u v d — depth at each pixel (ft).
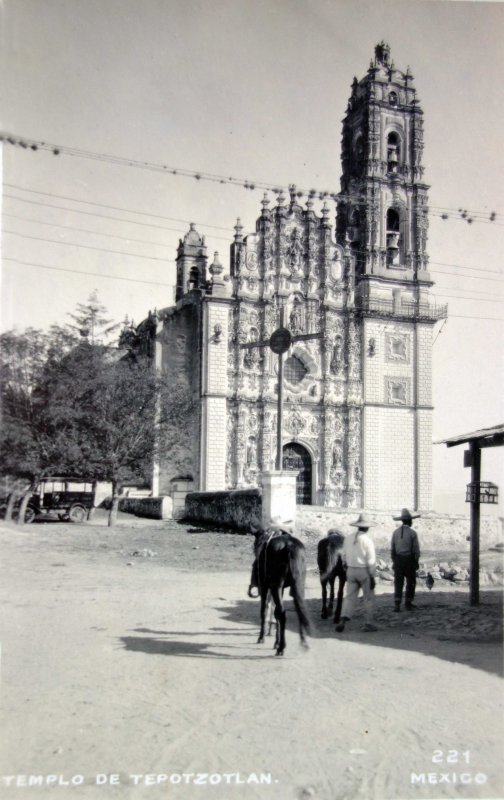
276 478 135.33
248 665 49.73
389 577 95.25
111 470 169.48
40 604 71.00
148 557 113.60
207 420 204.85
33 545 123.95
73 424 166.20
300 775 33.68
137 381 175.52
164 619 65.10
